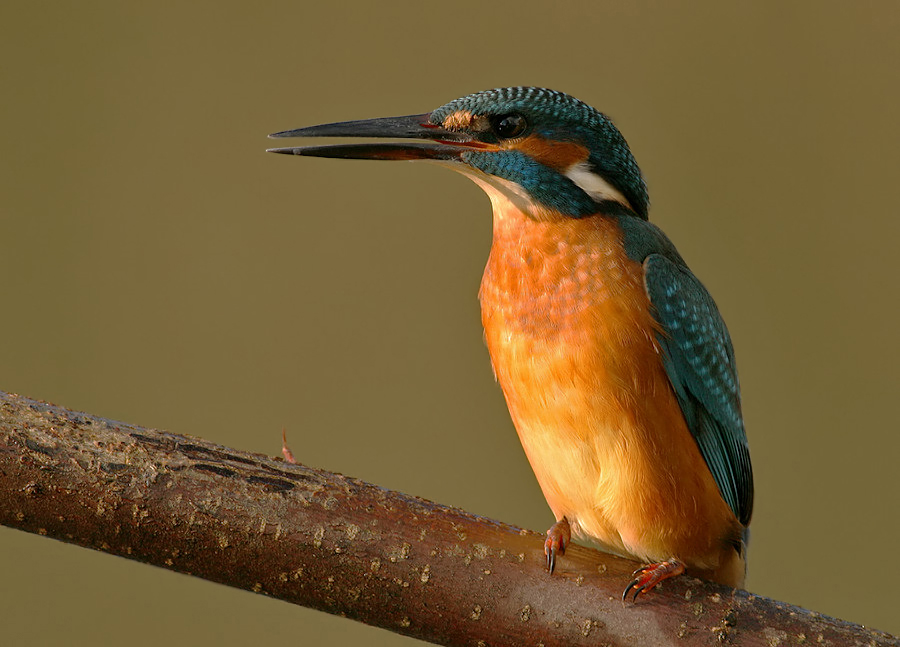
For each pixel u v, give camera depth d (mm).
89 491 3520
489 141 3584
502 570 3531
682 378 3566
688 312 3570
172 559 3523
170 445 3527
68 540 3523
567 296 3562
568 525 3545
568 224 3572
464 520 3533
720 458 3580
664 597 3535
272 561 3525
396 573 3527
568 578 3533
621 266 3564
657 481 3561
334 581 3527
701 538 3566
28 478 3520
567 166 3578
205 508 3523
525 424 3568
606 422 3559
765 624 3531
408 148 3590
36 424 3523
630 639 3531
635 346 3559
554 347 3561
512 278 3570
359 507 3529
